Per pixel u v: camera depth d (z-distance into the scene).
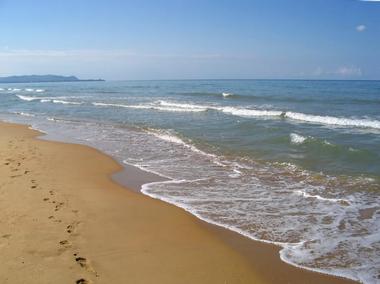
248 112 23.52
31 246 5.45
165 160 11.69
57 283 4.52
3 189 8.14
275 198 8.01
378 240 5.95
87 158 11.88
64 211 6.97
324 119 19.19
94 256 5.30
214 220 6.83
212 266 5.14
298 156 11.52
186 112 25.20
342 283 4.75
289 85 73.94
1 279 4.55
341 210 7.27
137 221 6.71
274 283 4.75
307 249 5.68
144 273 4.90
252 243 5.89
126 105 31.69
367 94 38.53
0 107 33.84
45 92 64.75
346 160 10.85
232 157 11.84
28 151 12.64
